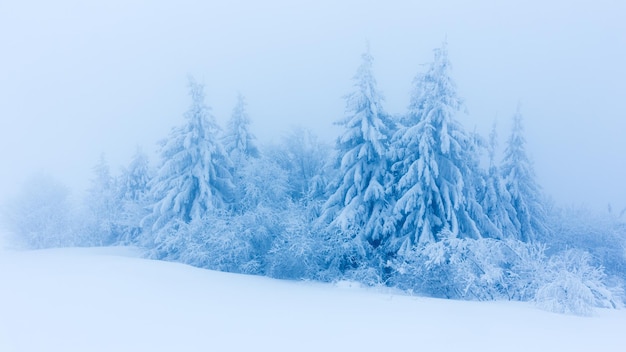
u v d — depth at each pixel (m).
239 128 32.66
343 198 22.78
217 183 28.03
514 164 29.94
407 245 20.66
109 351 6.85
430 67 22.17
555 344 8.45
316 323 9.80
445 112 21.25
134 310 10.05
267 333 8.59
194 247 21.75
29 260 20.05
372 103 22.73
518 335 9.15
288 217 20.97
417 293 17.81
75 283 13.16
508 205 28.12
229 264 20.92
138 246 29.92
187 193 26.58
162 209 26.14
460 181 21.00
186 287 14.16
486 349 7.87
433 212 21.58
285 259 19.47
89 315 9.27
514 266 16.92
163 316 9.66
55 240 35.88
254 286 15.97
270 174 26.91
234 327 9.00
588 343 8.62
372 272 19.92
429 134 21.20
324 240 20.88
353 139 23.31
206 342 7.69
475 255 16.67
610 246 28.20
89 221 38.16
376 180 22.58
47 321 8.55
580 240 29.50
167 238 24.23
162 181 27.36
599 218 30.41
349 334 8.76
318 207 24.08
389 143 23.59
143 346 7.23
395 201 22.64
